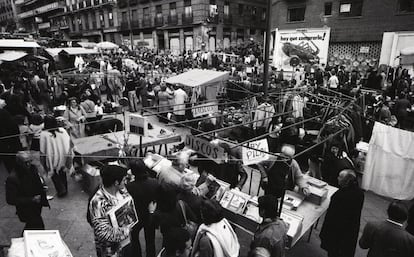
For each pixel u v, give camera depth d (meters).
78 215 5.29
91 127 8.48
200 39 32.84
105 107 10.87
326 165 5.57
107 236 2.75
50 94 13.27
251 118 8.23
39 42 28.36
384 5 19.70
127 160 5.94
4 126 5.92
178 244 2.54
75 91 12.23
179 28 35.16
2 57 16.59
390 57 19.47
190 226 3.37
